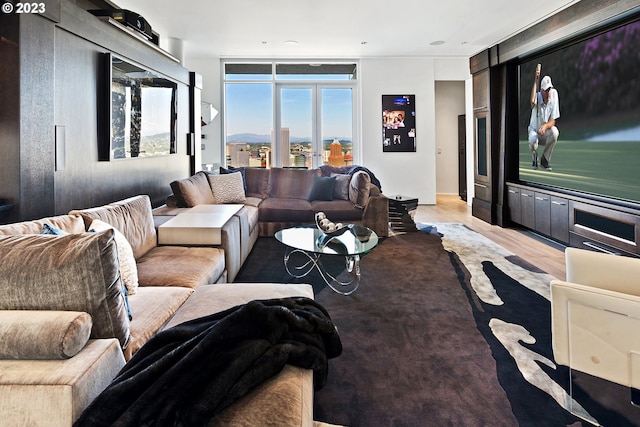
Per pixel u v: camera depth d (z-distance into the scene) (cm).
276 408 101
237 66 749
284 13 485
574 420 155
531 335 227
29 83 225
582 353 137
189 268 231
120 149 338
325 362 126
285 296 189
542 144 476
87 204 295
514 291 298
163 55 449
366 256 399
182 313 168
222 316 131
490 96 569
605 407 150
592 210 373
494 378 184
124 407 94
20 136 220
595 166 381
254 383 104
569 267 152
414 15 493
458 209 723
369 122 753
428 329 235
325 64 753
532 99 499
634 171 332
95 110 304
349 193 502
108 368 107
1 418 92
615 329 129
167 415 90
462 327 237
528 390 174
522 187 510
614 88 354
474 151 636
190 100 543
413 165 764
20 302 113
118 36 336
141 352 116
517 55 499
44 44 237
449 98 895
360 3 453
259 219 480
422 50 680
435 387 177
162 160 450
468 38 601
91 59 296
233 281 312
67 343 100
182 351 105
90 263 115
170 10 470
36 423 92
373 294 293
